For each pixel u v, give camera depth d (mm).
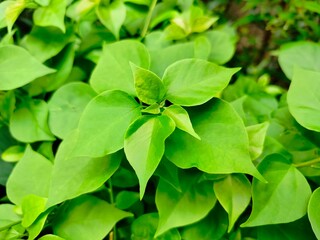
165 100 251
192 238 271
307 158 283
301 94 260
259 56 491
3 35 368
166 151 236
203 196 260
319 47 338
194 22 343
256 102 362
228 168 225
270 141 280
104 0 330
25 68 294
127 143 222
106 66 267
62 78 332
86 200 271
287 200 240
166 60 282
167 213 254
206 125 240
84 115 234
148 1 363
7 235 265
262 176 241
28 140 307
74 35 337
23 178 276
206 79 243
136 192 303
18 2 305
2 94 323
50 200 241
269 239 258
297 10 431
